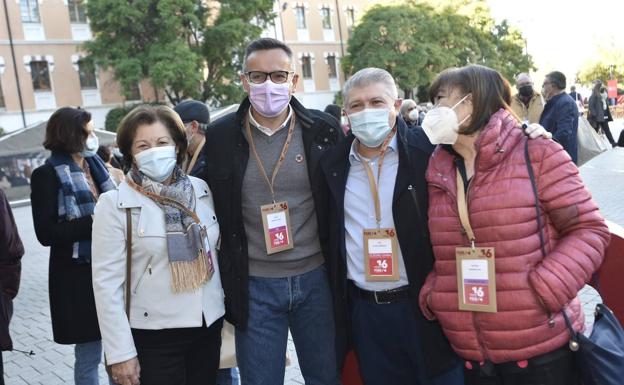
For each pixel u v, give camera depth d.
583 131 6.70
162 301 2.47
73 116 3.41
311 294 2.83
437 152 2.37
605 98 16.31
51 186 3.28
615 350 2.05
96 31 27.53
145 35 27.88
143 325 2.47
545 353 2.07
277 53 2.75
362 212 2.72
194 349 2.63
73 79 30.80
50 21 30.03
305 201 2.81
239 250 2.74
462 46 36.56
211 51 29.55
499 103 2.20
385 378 2.82
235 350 3.09
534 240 2.04
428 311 2.43
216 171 2.77
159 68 25.61
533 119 7.39
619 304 2.68
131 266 2.48
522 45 43.44
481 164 2.09
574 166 2.08
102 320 2.41
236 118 2.85
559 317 2.07
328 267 2.83
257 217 2.77
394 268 2.63
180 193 2.57
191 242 2.51
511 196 2.04
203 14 28.95
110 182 3.80
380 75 2.63
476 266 2.10
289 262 2.78
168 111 2.65
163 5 26.12
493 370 2.17
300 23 40.47
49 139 3.40
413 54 33.69
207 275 2.55
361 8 43.62
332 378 2.89
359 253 2.73
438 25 35.06
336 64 42.41
